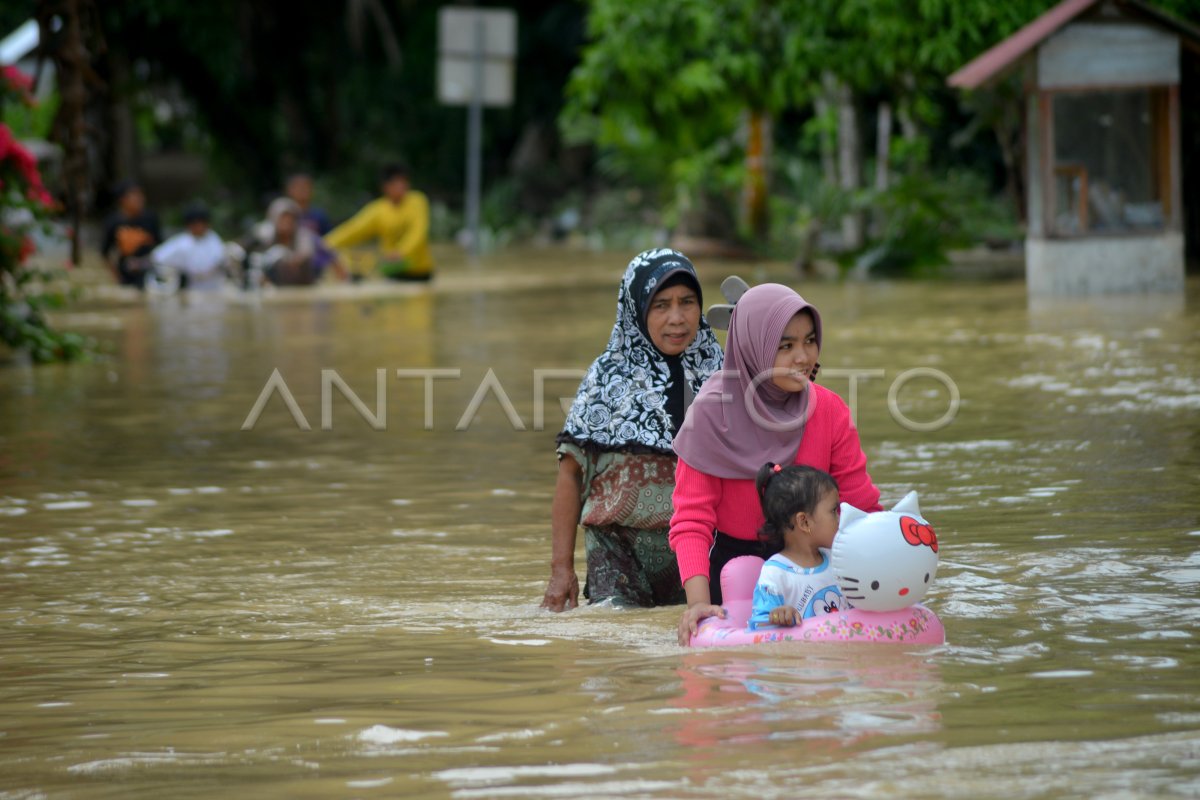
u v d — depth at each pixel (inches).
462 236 3373.5
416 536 689.6
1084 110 1702.8
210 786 351.3
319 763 365.4
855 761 349.7
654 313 567.8
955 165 2891.2
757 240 2600.9
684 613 508.1
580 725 388.5
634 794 333.1
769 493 494.3
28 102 1412.4
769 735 372.2
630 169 3021.7
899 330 1443.2
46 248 2994.6
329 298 2116.1
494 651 484.1
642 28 2370.8
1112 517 650.8
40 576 622.2
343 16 3873.0
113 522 733.3
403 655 481.7
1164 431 856.9
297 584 600.4
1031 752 352.8
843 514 474.3
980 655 448.8
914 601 472.1
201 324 1766.7
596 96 2476.6
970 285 1936.5
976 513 673.6
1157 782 330.6
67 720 414.9
